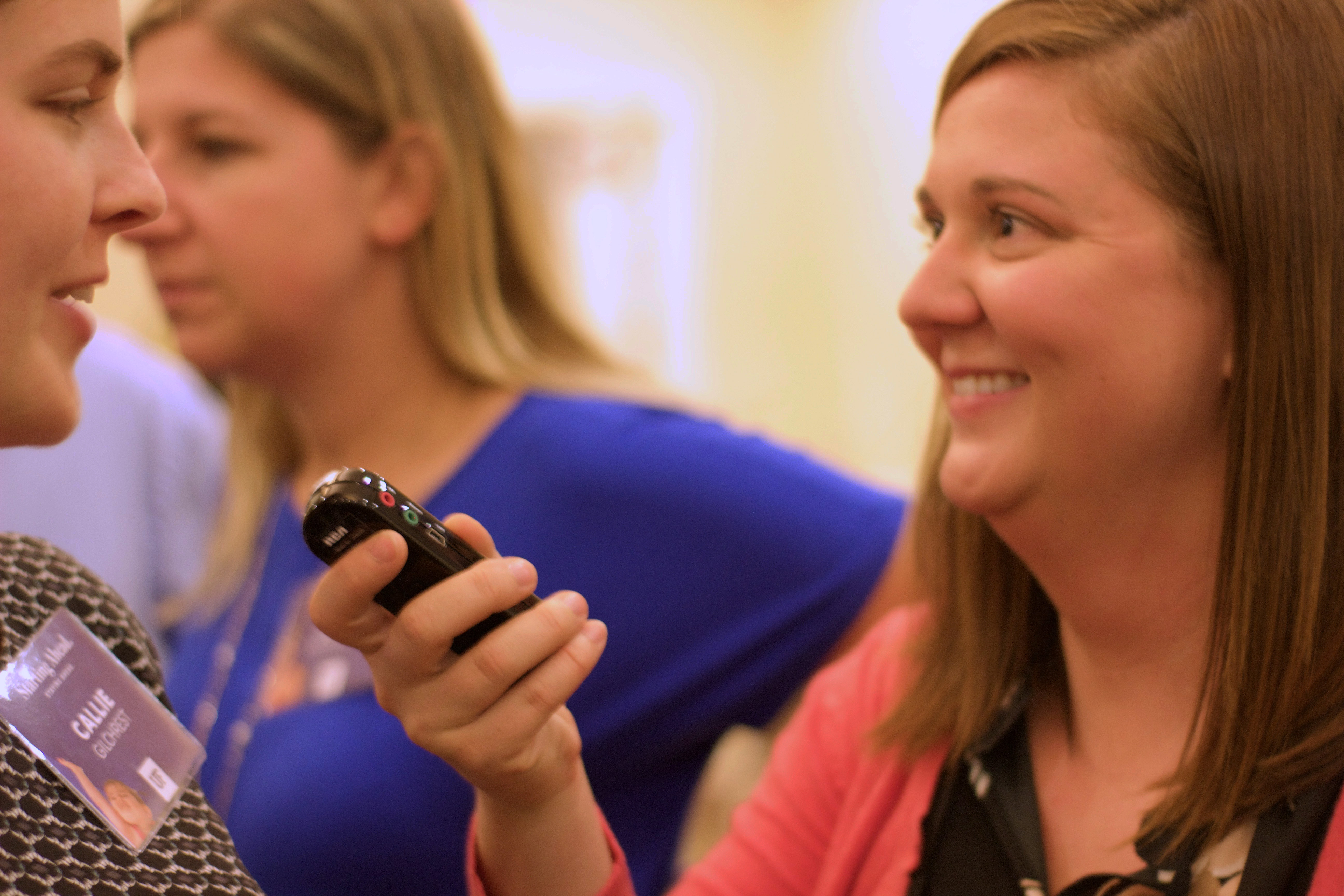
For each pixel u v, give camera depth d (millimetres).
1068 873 829
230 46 1241
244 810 1262
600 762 1310
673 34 5965
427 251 1367
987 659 908
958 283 785
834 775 983
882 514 1351
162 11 1256
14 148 586
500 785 756
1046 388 748
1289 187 700
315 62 1256
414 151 1338
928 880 877
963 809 886
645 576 1308
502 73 5535
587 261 5922
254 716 1330
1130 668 819
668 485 1315
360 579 679
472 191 1395
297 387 1393
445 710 716
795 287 6145
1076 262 728
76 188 609
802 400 6105
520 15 5789
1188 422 739
